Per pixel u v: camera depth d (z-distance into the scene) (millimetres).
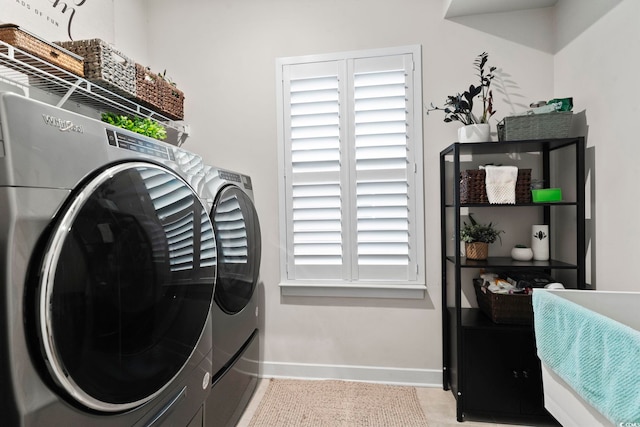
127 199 806
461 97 1935
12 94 601
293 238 2244
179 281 991
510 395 1702
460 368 1738
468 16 2062
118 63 1604
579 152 1649
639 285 1371
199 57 2342
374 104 2131
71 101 1750
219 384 1418
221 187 1563
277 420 1748
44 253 623
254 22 2277
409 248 2119
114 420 780
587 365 904
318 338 2238
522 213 2053
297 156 2230
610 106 1521
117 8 2094
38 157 631
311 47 2213
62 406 660
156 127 1793
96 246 713
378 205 2135
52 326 616
